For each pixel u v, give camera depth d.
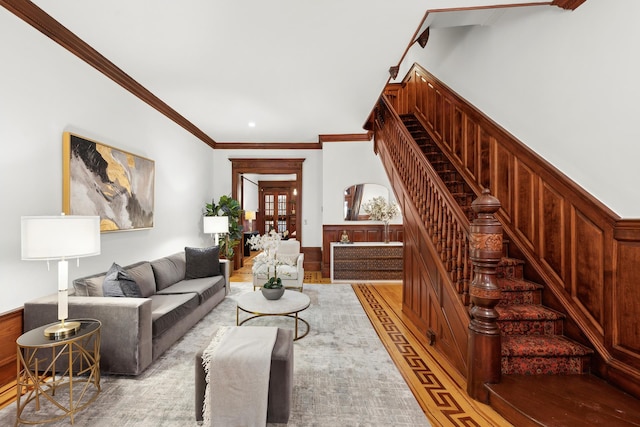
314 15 2.37
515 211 2.91
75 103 2.76
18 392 1.78
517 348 2.11
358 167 6.10
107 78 3.18
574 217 2.26
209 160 6.29
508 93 2.97
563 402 1.80
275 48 2.86
